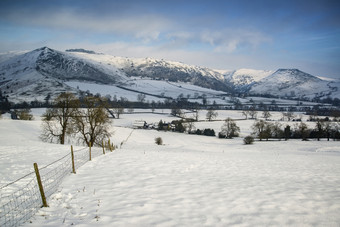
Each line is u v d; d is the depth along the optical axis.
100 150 29.44
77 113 38.62
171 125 121.06
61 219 9.25
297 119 156.50
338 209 10.60
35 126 59.38
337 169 22.72
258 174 18.67
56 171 16.94
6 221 9.05
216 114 160.75
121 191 12.78
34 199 11.41
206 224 9.02
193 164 22.05
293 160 29.53
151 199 11.60
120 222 9.03
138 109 187.50
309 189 13.89
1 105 148.38
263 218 9.61
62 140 39.22
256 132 100.38
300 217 9.73
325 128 90.06
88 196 11.91
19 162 19.81
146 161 22.34
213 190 13.30
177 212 10.09
